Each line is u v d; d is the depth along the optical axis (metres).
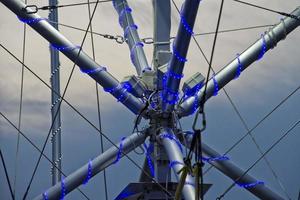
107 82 14.68
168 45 15.39
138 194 14.57
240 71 14.87
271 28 14.77
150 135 15.09
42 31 14.24
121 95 14.80
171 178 15.02
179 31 12.33
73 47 14.30
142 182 14.55
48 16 18.11
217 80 14.79
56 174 18.23
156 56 15.25
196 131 9.19
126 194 14.62
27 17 14.11
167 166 14.95
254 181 15.16
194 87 14.58
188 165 9.30
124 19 16.25
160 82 14.66
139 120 14.98
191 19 12.01
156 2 15.48
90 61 14.47
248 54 14.82
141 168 14.51
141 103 14.99
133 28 16.08
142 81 15.03
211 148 15.35
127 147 14.84
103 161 14.62
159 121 14.88
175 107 14.91
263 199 15.22
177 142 14.42
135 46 15.79
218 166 15.21
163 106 14.66
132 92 14.83
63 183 14.45
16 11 14.09
